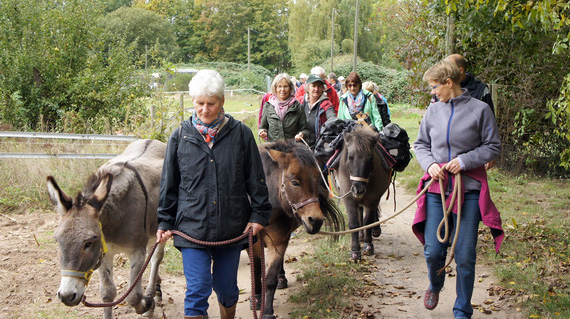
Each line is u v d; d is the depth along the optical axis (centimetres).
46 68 1170
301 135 589
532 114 1040
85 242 312
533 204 812
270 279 420
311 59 5875
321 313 443
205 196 306
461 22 927
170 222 316
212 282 327
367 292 489
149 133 952
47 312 436
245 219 322
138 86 1252
